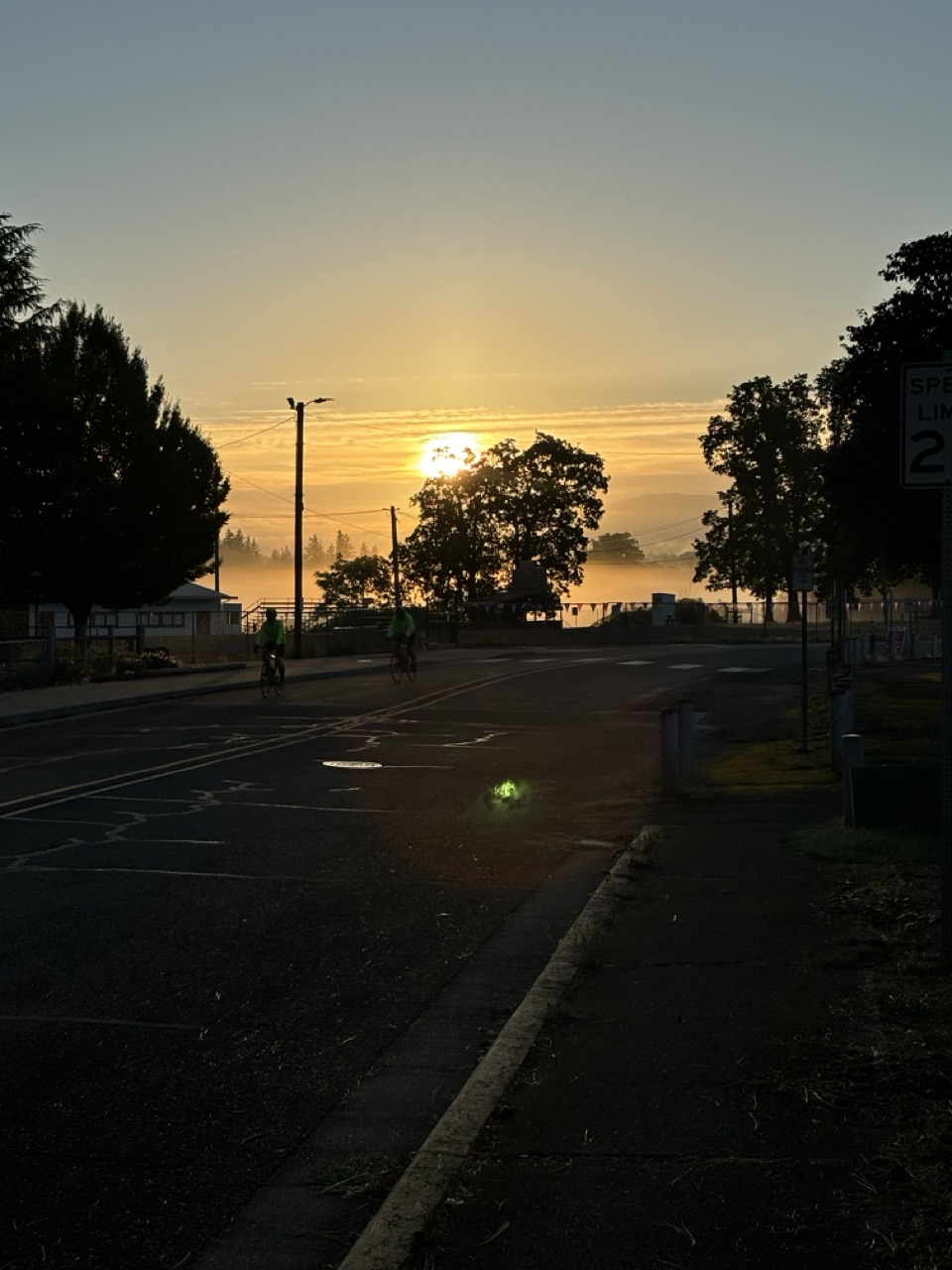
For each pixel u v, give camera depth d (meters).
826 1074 5.49
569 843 12.23
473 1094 5.35
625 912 8.84
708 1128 4.96
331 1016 6.87
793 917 8.45
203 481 52.56
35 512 46.25
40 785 16.31
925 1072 5.45
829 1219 4.17
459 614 80.56
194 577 54.66
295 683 37.38
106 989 7.37
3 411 45.59
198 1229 4.40
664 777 14.89
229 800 15.12
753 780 16.39
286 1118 5.42
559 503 98.56
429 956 8.11
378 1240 4.08
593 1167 4.64
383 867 11.08
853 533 24.75
